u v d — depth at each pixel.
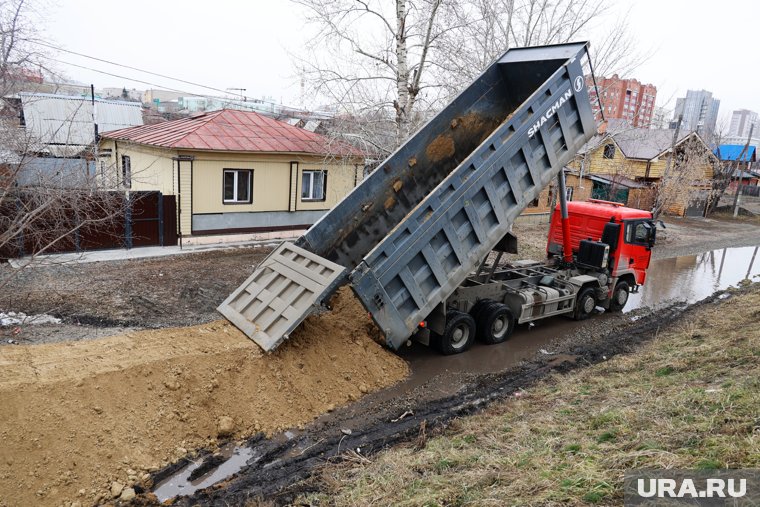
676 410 5.22
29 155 9.00
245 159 16.56
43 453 4.98
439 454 5.30
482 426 6.12
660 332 10.38
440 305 8.42
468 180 7.62
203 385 6.28
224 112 18.14
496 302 9.63
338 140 15.70
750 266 18.34
